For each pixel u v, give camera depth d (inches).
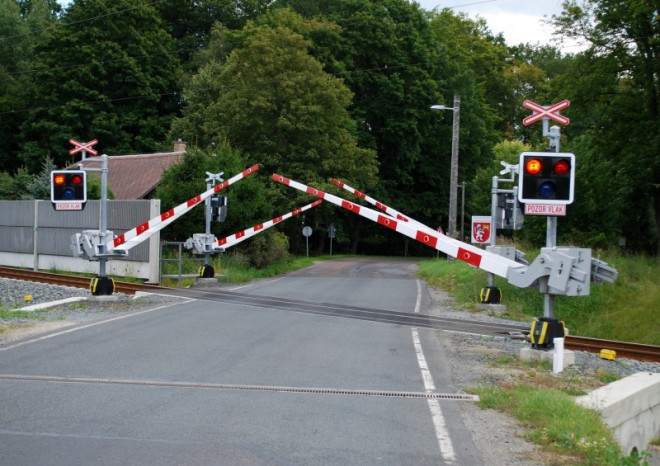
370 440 253.0
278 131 1717.5
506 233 1708.9
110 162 1720.0
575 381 368.2
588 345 517.0
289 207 1686.8
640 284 872.9
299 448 241.6
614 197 1375.5
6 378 344.5
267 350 429.7
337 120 1819.6
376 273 1278.3
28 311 605.9
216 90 1947.6
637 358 494.3
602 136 1375.5
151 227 694.5
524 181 377.7
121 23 2203.5
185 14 2605.8
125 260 979.3
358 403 306.3
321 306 684.1
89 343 445.4
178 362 388.2
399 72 2175.2
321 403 305.0
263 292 823.7
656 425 368.8
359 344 462.0
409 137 2187.5
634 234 1663.4
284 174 1700.3
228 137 1686.8
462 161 2402.8
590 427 270.5
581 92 1354.6
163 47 2303.2
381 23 2148.1
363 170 1852.9
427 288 978.1
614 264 949.2
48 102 2190.0
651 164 1280.8
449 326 576.1
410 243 2662.4
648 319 776.9
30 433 253.8
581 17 1336.1
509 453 242.7
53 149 2119.8
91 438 248.4
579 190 1405.0
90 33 2155.5
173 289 824.3
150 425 265.7
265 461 227.0
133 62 2160.4
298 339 474.3
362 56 2190.0
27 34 2485.2
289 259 1407.5
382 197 2235.5
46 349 423.2
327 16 2306.8
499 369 392.2
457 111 1354.6
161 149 2094.0
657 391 364.8
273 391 325.1
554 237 402.0
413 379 357.7
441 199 2431.1
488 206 2148.1
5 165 2343.8
